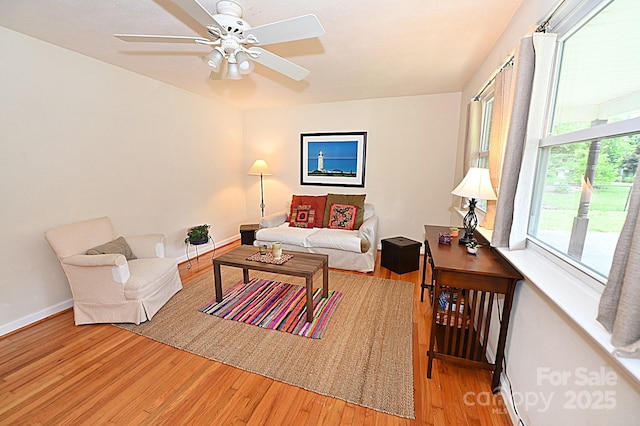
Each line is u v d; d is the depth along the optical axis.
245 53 1.66
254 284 2.98
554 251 1.36
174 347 1.96
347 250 3.32
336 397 1.54
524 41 1.39
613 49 1.02
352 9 1.71
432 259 1.75
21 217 2.16
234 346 1.97
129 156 2.96
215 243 4.33
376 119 4.00
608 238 1.02
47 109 2.27
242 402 1.51
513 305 1.58
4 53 2.00
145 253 2.67
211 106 4.04
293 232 3.64
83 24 1.94
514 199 1.55
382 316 2.36
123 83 2.84
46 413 1.44
